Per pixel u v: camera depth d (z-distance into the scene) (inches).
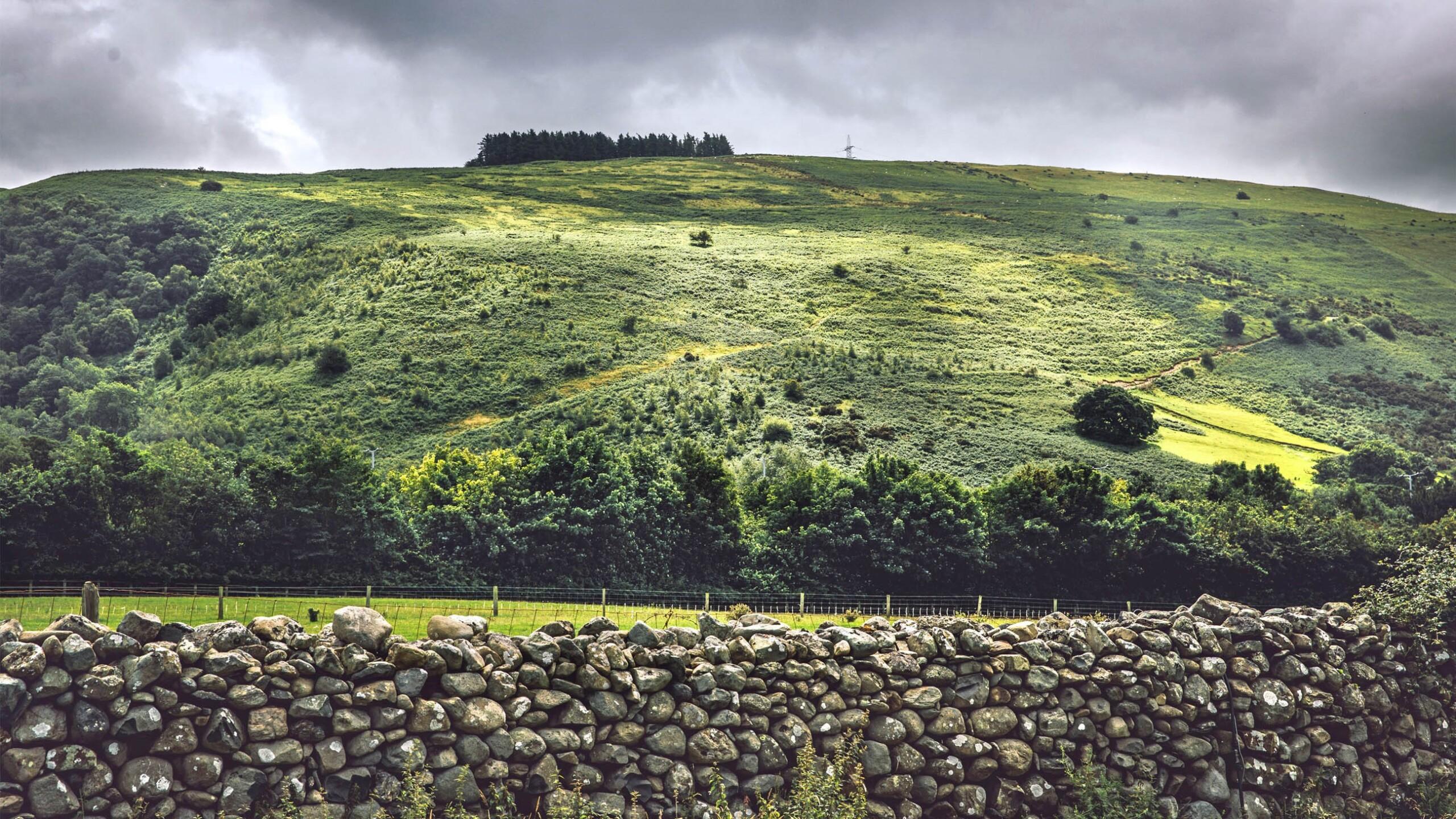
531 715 406.6
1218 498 3688.5
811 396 5103.3
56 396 5413.4
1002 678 468.4
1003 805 454.3
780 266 7573.8
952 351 6215.6
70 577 1851.6
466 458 3058.6
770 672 442.9
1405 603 538.0
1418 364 6939.0
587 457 2566.4
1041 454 4598.9
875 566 2524.6
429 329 5851.4
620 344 5792.3
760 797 422.0
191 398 5201.8
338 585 1999.3
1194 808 474.3
